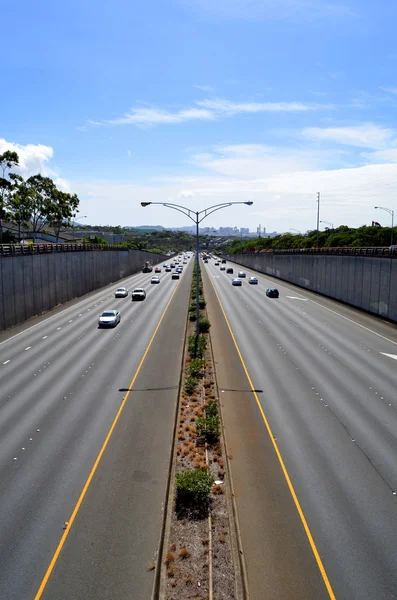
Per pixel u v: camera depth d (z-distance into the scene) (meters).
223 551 12.31
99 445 18.61
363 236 93.88
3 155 61.47
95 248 78.19
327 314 51.69
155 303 59.78
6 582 11.34
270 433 20.11
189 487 14.43
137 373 28.28
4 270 41.22
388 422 21.38
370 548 12.73
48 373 28.12
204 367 28.91
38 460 17.38
